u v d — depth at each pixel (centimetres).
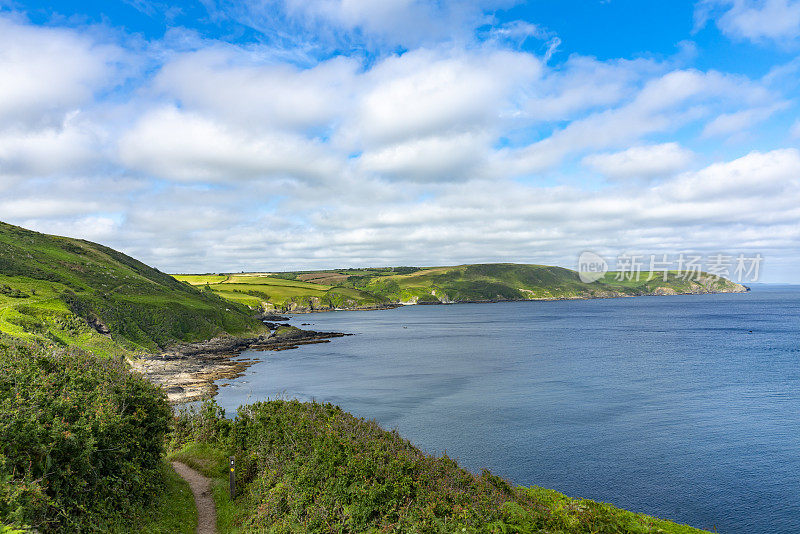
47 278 11244
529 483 3553
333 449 1958
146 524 1656
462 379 7462
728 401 5606
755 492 3309
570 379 7200
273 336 13975
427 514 1616
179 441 3131
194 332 12106
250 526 1830
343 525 1645
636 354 9612
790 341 11012
